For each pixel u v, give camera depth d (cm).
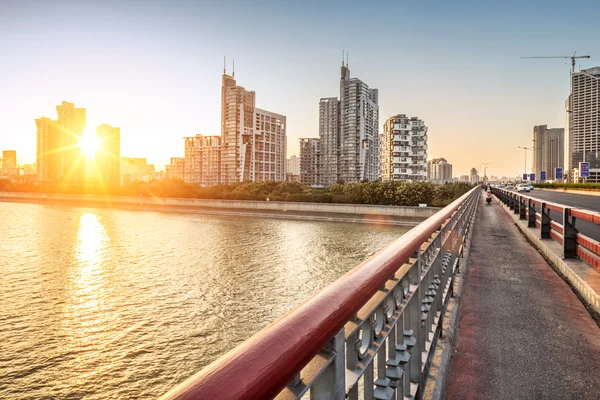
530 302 449
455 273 535
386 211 5397
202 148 17762
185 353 1541
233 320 1914
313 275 2844
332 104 14675
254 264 3209
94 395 1252
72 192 10531
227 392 59
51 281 2694
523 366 300
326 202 6300
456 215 552
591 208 2123
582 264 559
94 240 4366
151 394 1259
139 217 6588
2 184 12712
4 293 2408
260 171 17662
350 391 120
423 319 248
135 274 2891
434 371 274
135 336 1711
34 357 1506
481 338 352
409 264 215
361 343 141
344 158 14500
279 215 6147
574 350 325
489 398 258
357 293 116
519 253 752
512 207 1891
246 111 16725
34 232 4956
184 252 3700
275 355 73
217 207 7444
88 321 1895
